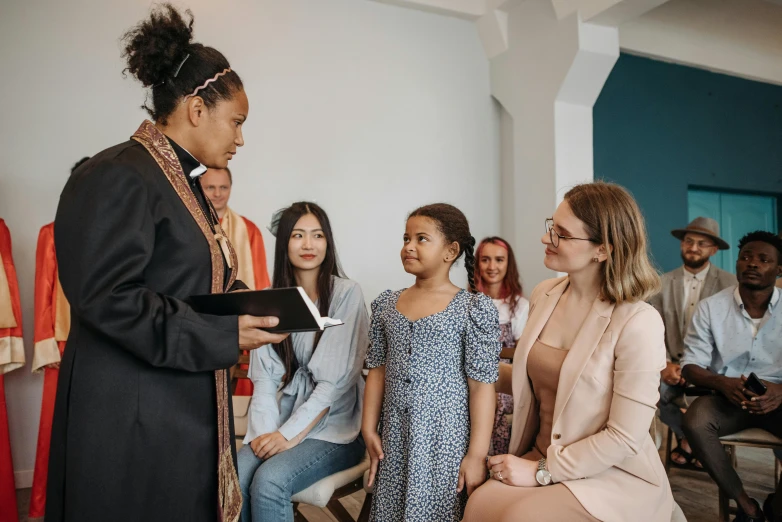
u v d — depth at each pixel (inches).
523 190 175.6
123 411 40.8
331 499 75.0
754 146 222.5
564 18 157.2
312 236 82.2
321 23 160.4
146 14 140.3
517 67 175.2
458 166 180.9
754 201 232.4
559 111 163.0
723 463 87.9
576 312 63.8
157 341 39.5
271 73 154.0
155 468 41.9
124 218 39.5
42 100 131.3
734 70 212.8
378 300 72.5
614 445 54.2
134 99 139.0
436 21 177.8
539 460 59.3
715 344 104.0
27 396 128.6
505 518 53.4
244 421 88.0
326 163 160.9
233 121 47.0
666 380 111.2
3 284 108.4
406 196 172.4
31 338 129.2
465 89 182.5
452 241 68.1
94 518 40.0
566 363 60.1
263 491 67.7
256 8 152.2
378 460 67.8
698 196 221.3
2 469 106.8
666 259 203.6
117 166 40.3
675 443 148.8
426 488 63.1
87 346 40.8
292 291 39.9
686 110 208.5
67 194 40.6
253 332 42.7
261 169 152.7
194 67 45.2
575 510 53.6
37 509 108.7
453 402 64.9
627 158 196.9
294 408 80.7
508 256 122.0
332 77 161.8
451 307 66.1
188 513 43.5
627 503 55.0
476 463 62.9
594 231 59.6
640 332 56.1
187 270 43.8
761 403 84.9
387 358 68.7
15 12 129.4
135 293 38.9
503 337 118.1
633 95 198.2
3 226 112.5
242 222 135.1
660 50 197.8
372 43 167.6
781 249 97.7
